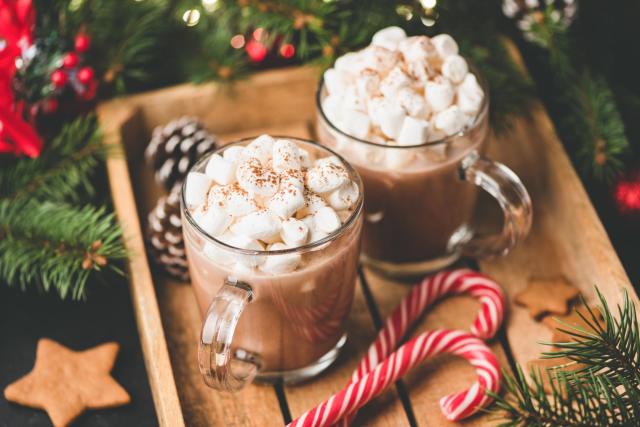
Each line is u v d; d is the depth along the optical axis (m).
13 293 0.74
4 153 0.77
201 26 0.79
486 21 0.78
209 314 0.61
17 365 0.71
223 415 0.67
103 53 0.78
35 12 0.74
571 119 0.77
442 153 0.67
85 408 0.68
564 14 0.77
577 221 0.73
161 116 0.79
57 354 0.70
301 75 0.79
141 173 0.78
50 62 0.74
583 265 0.72
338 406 0.64
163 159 0.75
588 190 0.79
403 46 0.69
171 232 0.70
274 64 0.82
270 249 0.61
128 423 0.68
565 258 0.73
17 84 0.74
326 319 0.66
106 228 0.71
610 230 0.78
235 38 0.80
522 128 0.79
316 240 0.62
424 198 0.69
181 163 0.74
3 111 0.70
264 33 0.77
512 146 0.79
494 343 0.70
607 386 0.60
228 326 0.61
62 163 0.75
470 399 0.65
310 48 0.75
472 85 0.68
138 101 0.78
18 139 0.71
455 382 0.68
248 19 0.75
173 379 0.66
